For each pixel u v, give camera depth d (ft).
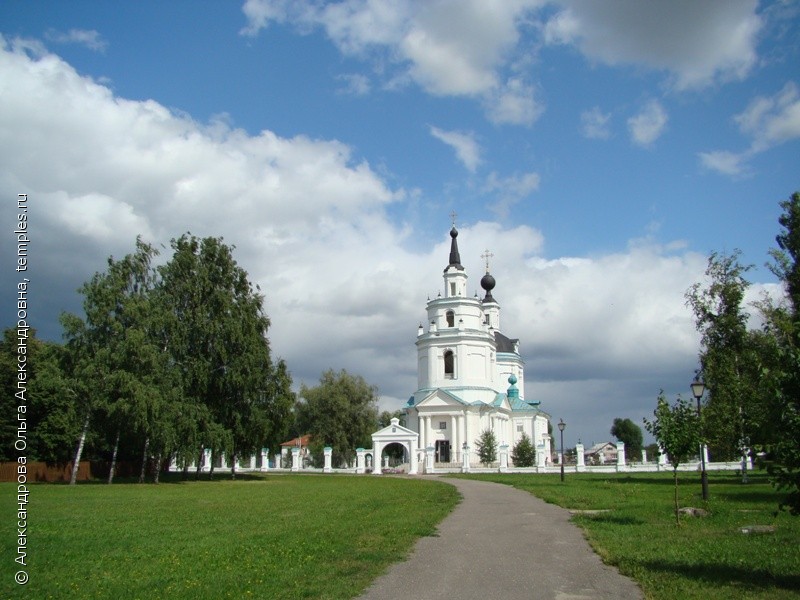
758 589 42.98
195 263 209.36
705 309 160.76
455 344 341.82
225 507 101.96
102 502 112.57
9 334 208.85
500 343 424.87
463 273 357.00
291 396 217.77
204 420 192.95
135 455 238.48
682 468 253.03
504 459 282.97
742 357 150.10
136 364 182.80
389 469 295.89
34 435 203.92
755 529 68.64
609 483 165.17
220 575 48.01
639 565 50.78
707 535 65.87
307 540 63.82
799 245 157.48
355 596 42.42
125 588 44.60
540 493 127.95
